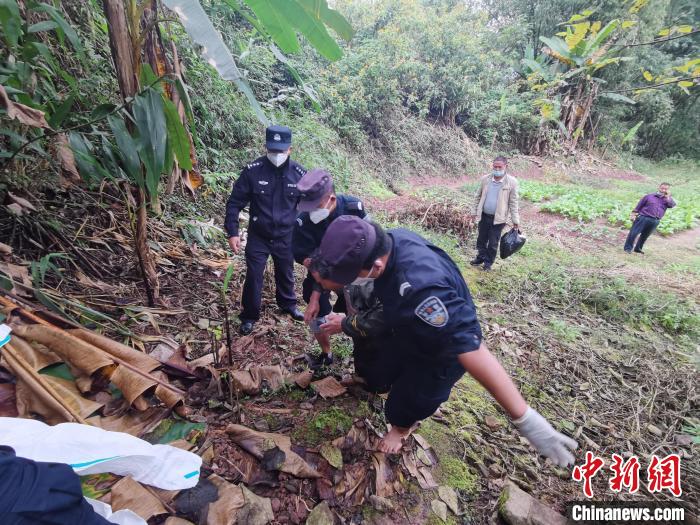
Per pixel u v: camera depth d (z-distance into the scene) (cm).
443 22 1288
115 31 215
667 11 1616
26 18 231
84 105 328
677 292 568
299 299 373
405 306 140
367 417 224
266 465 181
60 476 95
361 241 138
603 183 1438
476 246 640
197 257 375
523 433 141
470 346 134
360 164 1007
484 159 1394
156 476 149
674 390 352
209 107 561
